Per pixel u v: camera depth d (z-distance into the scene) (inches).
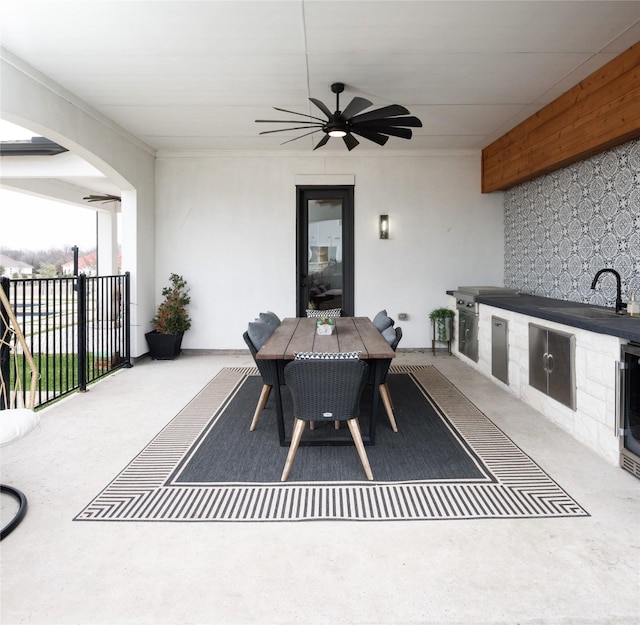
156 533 79.0
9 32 120.9
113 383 184.9
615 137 137.3
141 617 59.7
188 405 155.2
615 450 106.6
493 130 211.6
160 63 139.6
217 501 90.0
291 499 90.9
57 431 129.0
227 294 248.8
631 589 64.5
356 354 99.4
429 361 227.8
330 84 156.6
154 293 247.3
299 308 251.8
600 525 81.0
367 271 249.0
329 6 109.3
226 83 155.2
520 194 225.9
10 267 536.4
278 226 246.5
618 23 117.0
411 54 134.1
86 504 88.7
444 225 247.9
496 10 111.3
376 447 117.9
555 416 136.0
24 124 145.9
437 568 69.3
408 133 156.6
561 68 143.9
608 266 158.2
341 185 246.4
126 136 209.6
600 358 112.7
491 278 248.8
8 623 58.6
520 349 161.2
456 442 121.3
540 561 70.8
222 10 110.8
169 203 245.9
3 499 91.4
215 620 59.2
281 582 66.3
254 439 123.7
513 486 95.8
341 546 75.2
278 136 218.2
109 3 107.7
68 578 67.2
